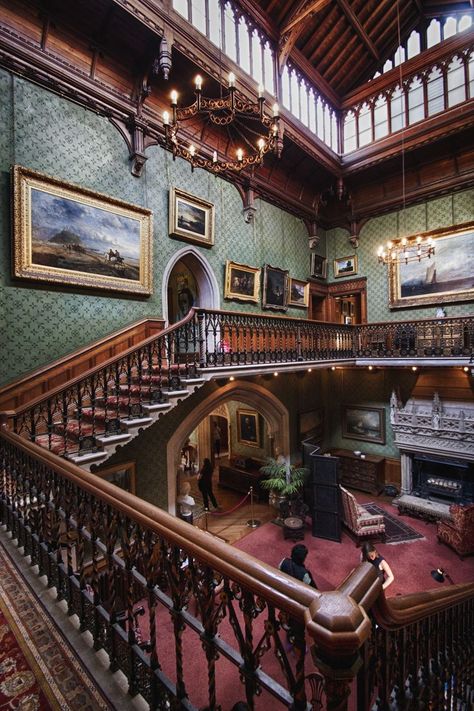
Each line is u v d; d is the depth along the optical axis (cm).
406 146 1030
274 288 1115
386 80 1098
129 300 734
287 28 933
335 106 1205
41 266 591
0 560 342
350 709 404
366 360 1041
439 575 686
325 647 102
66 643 235
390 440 1204
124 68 706
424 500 992
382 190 1213
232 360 667
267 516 1003
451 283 1066
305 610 112
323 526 869
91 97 671
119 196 718
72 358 628
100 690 198
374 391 1248
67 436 498
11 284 570
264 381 1052
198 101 476
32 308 592
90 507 235
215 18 812
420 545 821
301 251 1247
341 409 1330
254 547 825
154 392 526
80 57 652
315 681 125
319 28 994
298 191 1205
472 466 980
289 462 1073
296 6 916
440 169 1087
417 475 1093
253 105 493
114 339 693
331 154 1112
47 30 606
